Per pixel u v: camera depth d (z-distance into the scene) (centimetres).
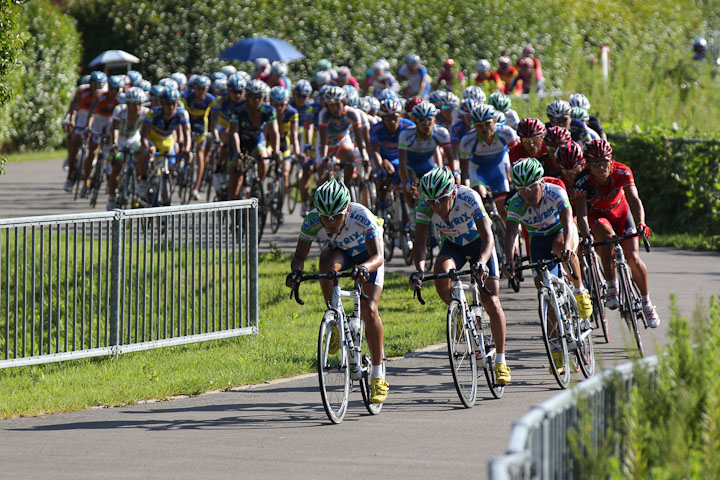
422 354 3183
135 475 2009
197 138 6247
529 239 2891
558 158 2995
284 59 8319
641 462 1386
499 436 2259
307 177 5756
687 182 5612
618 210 3159
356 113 4925
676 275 4428
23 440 2305
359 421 2427
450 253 2633
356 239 2453
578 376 2781
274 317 3809
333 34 10412
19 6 3634
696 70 8269
